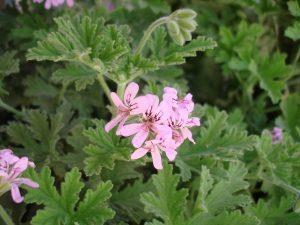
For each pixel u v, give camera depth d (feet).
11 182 0.54
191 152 0.68
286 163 0.69
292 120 0.85
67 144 0.72
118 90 0.63
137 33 0.83
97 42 0.60
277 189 0.73
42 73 0.79
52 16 0.83
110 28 0.63
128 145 0.61
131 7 0.95
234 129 0.68
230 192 0.64
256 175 0.71
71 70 0.67
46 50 0.60
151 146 0.57
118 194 0.65
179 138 0.59
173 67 0.78
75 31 0.62
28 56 0.59
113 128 0.62
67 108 0.72
